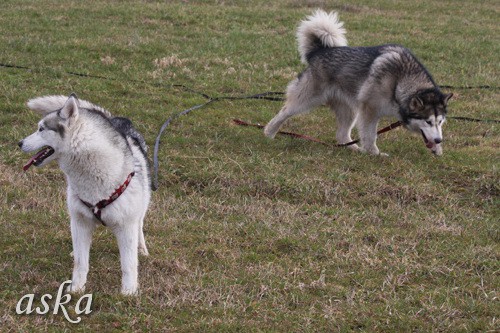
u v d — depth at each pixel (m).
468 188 8.29
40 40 13.69
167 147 9.05
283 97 11.73
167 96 11.17
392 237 6.82
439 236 6.96
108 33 14.88
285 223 7.15
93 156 5.08
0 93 10.63
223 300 5.55
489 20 19.75
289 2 20.34
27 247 6.28
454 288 5.87
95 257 6.26
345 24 17.58
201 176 8.14
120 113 10.26
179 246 6.56
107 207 5.20
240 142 9.41
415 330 5.25
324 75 9.51
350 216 7.40
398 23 18.08
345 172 8.42
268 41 15.16
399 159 9.09
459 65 14.38
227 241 6.70
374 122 9.30
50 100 5.71
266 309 5.44
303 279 6.01
